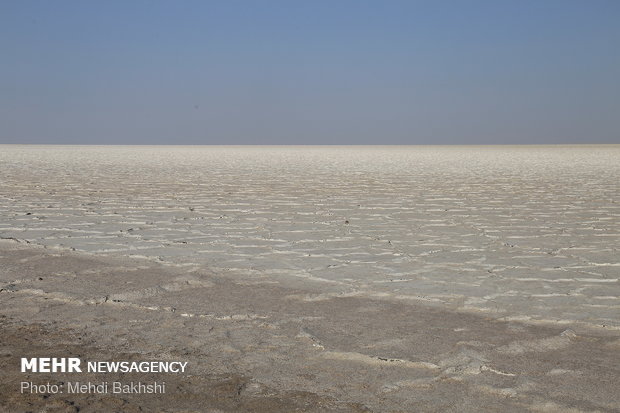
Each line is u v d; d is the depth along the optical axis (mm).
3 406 2531
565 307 3980
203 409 2504
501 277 4812
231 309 3906
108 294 4238
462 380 2793
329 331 3467
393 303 4066
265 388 2709
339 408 2512
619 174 17953
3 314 3785
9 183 13641
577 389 2701
